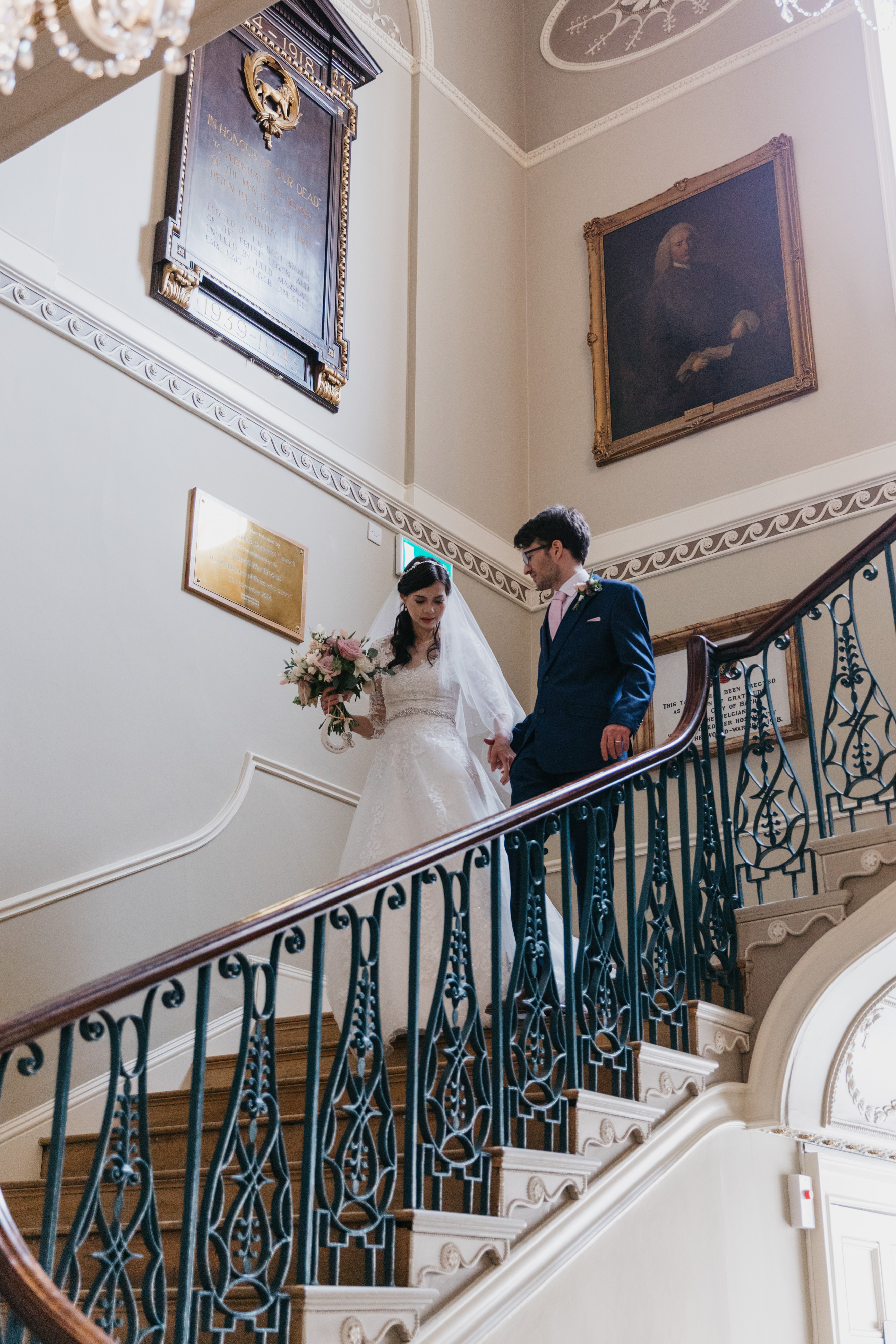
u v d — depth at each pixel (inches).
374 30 300.5
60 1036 93.7
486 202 325.1
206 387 228.7
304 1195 104.3
